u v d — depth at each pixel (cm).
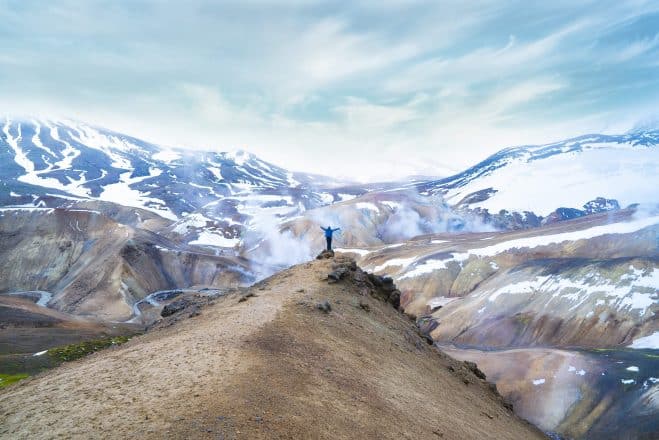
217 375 2039
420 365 3475
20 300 16100
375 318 3912
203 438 1559
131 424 1652
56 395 1992
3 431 1748
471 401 3475
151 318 16412
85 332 12744
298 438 1694
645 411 9800
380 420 2106
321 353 2638
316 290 3897
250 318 2953
